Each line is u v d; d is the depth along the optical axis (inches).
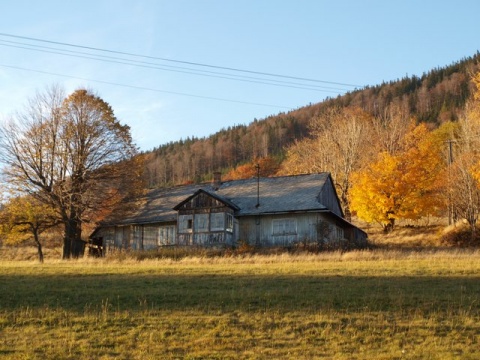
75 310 911.0
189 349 730.2
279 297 964.6
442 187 2258.9
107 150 1969.7
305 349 725.3
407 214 2317.9
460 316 840.9
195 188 2269.9
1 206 1893.5
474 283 1054.4
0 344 751.1
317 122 4178.2
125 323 835.4
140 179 2155.5
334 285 1055.0
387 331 784.9
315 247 1750.7
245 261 1469.0
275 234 1920.5
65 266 1423.5
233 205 1943.9
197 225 1946.4
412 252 1526.8
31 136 1905.8
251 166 4183.1
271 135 7367.1
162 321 842.2
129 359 697.0
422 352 703.7
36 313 888.9
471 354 692.7
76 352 722.8
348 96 7780.5
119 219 2068.2
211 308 910.4
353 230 2236.7
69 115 1948.8
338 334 776.9
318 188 1995.6
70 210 1948.8
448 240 2078.0
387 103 7042.3
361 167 2696.9
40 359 692.1
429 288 1018.1
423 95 6756.9
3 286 1096.2
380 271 1190.3
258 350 722.8
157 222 2076.8
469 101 2915.8
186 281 1128.2
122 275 1224.8
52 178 1923.0
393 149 2800.2
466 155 2123.5
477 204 2066.9
